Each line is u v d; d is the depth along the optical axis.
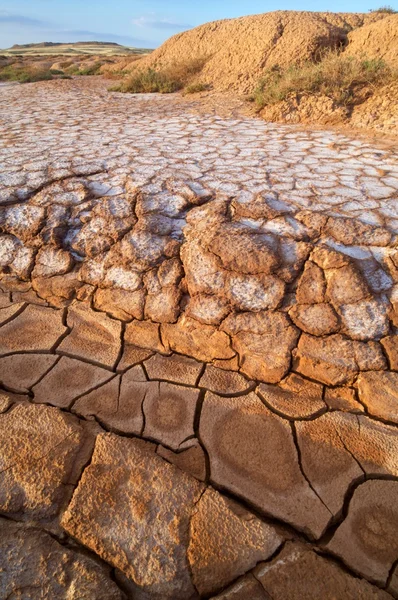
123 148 4.75
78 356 2.49
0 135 5.42
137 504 1.67
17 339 2.60
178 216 3.19
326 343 2.34
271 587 1.44
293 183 3.64
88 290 2.91
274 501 1.75
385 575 1.50
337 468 1.85
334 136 5.23
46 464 1.81
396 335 2.32
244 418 2.09
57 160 4.24
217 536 1.58
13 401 2.13
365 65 6.27
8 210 3.35
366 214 3.08
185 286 2.73
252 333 2.45
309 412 2.10
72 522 1.61
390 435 1.97
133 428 2.06
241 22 10.08
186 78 9.95
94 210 3.29
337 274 2.52
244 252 2.68
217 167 4.08
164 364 2.42
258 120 6.32
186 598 1.43
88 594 1.40
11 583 1.43
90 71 15.30
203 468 1.88
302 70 6.91
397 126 5.23
